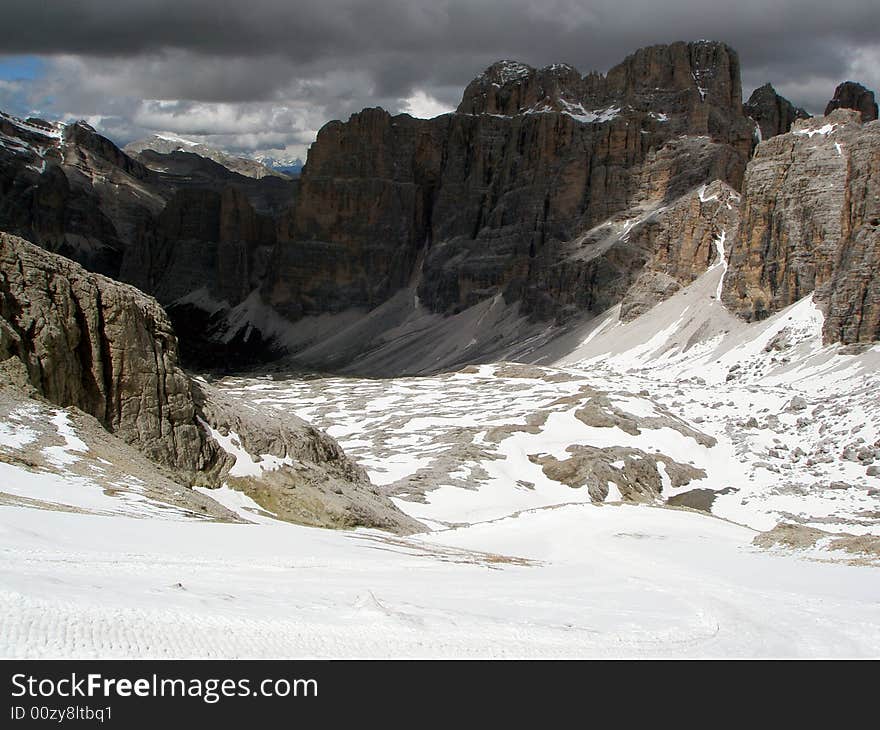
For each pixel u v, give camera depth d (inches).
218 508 2440.9
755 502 4867.1
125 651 834.2
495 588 1589.6
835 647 1261.1
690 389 7377.0
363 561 1765.5
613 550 2452.0
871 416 5777.6
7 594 906.7
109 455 2417.6
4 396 2394.2
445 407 7160.4
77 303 2797.7
